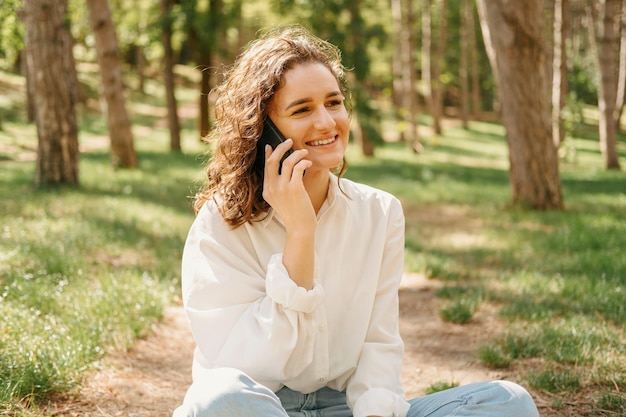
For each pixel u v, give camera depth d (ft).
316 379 7.28
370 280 7.64
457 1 145.79
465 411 6.79
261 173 7.48
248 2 83.15
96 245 23.58
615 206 40.93
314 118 7.17
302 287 6.73
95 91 124.16
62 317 14.65
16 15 58.18
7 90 108.27
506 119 38.93
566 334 14.74
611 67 72.43
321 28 73.82
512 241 29.19
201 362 7.27
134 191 39.83
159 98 136.05
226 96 7.59
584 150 104.37
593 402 11.48
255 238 7.48
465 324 17.46
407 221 36.40
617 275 21.03
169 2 80.84
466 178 62.08
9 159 67.92
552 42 94.63
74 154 39.22
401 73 122.72
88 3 51.70
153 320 16.48
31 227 24.86
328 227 7.57
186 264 7.45
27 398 10.80
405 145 100.63
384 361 7.46
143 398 12.04
